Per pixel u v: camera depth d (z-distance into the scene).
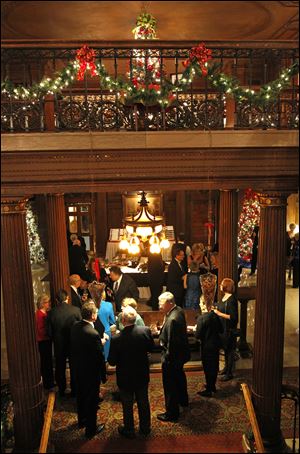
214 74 4.35
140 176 4.36
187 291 7.02
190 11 4.10
